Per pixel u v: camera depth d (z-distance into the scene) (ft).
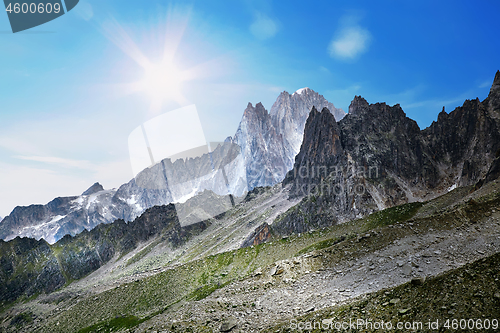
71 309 496.64
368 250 239.50
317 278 220.23
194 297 304.71
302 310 162.50
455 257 196.85
